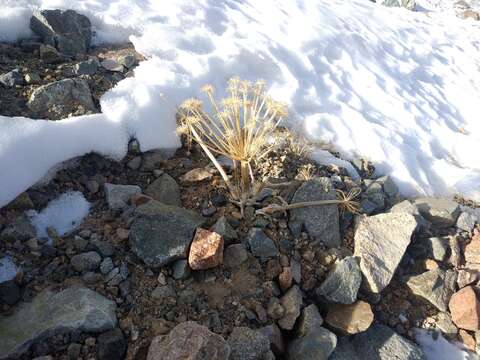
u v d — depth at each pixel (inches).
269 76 42.8
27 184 26.6
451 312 30.5
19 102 31.1
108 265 25.5
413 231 32.0
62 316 22.6
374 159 39.6
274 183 32.7
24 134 26.8
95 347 22.5
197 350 20.8
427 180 40.0
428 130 45.9
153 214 27.1
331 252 30.3
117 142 31.0
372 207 34.8
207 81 38.1
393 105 46.9
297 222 30.9
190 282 26.3
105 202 29.0
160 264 25.9
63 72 34.5
